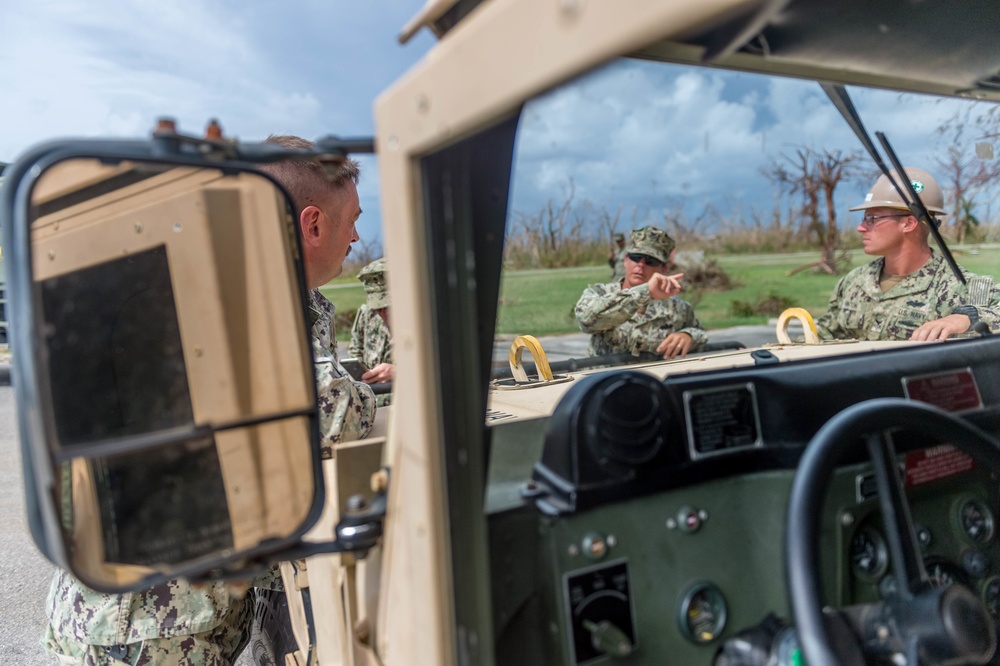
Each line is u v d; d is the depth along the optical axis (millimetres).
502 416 1189
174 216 1067
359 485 1143
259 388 1107
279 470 1113
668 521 956
